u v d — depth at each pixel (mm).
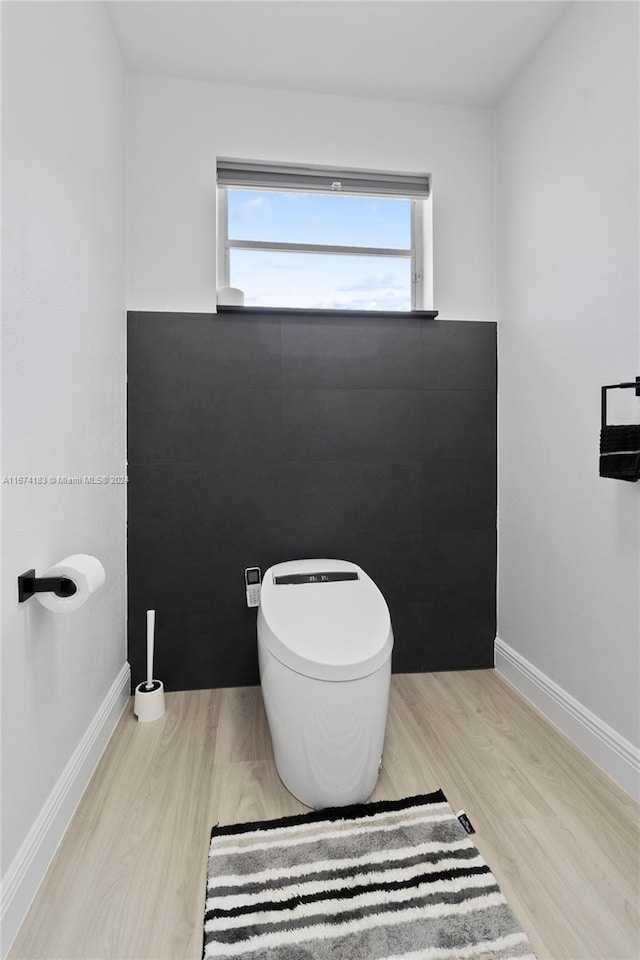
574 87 1685
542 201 1885
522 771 1571
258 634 1650
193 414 2053
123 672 1966
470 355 2223
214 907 1110
